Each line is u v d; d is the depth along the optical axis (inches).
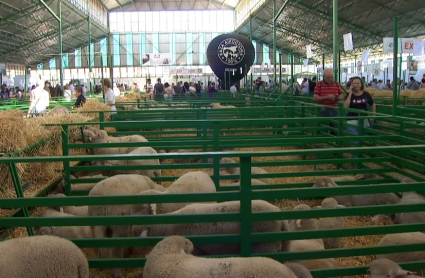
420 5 886.4
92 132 290.4
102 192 165.2
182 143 253.0
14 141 205.6
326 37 1416.1
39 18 1242.0
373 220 212.2
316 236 132.6
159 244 119.1
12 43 1396.4
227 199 129.0
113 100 458.0
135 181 178.7
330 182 208.5
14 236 166.4
